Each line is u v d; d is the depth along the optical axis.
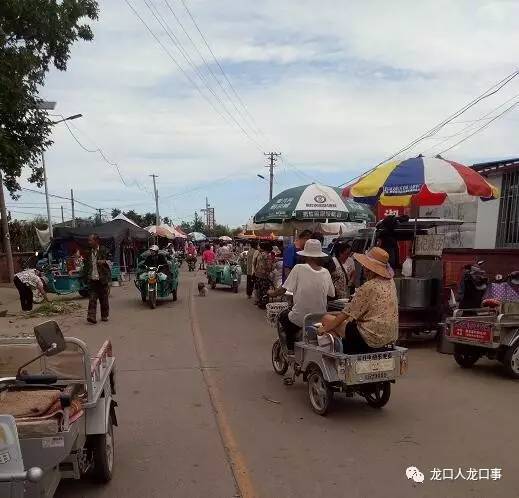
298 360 6.19
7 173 16.14
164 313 13.87
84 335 10.59
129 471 4.35
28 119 16.17
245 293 19.52
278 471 4.32
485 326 7.17
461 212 15.22
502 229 13.25
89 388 3.80
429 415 5.67
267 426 5.36
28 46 15.83
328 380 5.48
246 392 6.57
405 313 9.40
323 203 11.81
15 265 25.47
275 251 17.19
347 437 5.05
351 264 10.36
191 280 26.28
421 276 9.98
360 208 13.35
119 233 25.19
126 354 8.76
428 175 8.73
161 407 5.98
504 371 7.59
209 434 5.16
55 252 24.95
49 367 4.14
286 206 11.95
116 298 17.81
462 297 8.94
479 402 6.12
